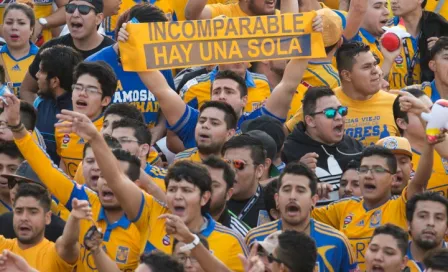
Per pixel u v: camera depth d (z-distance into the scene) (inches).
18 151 906.1
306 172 828.0
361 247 876.6
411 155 918.4
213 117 911.0
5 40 1131.9
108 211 836.6
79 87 955.3
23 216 819.4
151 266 674.2
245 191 889.5
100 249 781.9
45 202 824.9
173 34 951.0
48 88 1007.6
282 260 725.3
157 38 949.8
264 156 893.2
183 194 799.7
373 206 883.4
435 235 831.1
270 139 918.4
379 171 875.4
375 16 1160.8
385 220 873.5
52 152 997.8
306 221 829.2
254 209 892.6
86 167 863.1
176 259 681.0
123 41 946.7
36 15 1226.6
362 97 1015.6
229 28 957.2
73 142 969.5
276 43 964.0
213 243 800.9
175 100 965.8
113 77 965.2
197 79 1056.8
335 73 1071.0
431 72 1139.9
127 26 945.5
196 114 976.9
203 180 803.4
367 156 882.8
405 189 868.6
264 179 925.8
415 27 1149.7
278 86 978.7
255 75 1066.1
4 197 909.8
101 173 830.5
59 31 1234.6
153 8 1030.4
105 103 962.7
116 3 1148.5
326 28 1055.6
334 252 823.1
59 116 791.1
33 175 865.5
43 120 1003.3
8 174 889.5
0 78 1048.8
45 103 1010.7
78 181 897.5
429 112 824.9
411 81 1143.6
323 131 944.3
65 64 1003.9
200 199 802.8
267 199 882.8
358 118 1011.9
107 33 1213.1
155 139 1032.2
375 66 1007.0
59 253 808.3
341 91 1023.0
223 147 896.3
